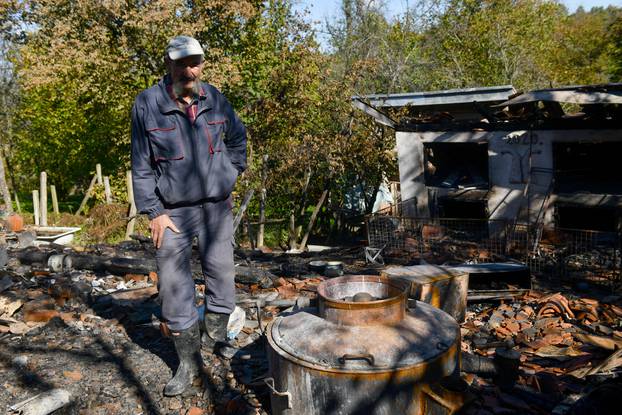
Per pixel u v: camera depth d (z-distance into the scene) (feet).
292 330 8.89
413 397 7.78
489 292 15.24
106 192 46.39
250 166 41.11
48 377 10.75
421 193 28.55
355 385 7.69
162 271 9.86
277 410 8.63
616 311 14.61
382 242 23.15
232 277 11.00
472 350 12.28
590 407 9.23
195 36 47.73
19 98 73.82
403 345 8.10
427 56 78.69
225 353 11.34
